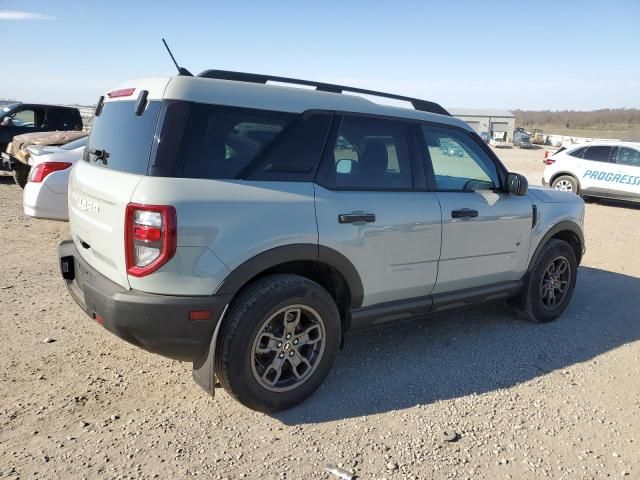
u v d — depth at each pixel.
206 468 2.68
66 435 2.88
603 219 11.60
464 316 5.11
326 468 2.73
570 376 3.91
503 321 5.01
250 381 3.05
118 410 3.15
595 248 8.52
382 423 3.17
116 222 2.84
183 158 2.81
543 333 4.76
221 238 2.84
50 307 4.68
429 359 4.09
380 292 3.63
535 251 4.75
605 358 4.27
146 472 2.62
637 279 6.79
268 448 2.87
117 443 2.83
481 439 3.06
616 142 13.46
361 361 4.00
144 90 3.03
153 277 2.75
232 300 3.01
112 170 3.07
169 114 2.82
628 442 3.10
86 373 3.56
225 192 2.88
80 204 3.39
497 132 73.06
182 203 2.73
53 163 6.65
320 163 3.29
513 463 2.85
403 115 3.81
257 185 3.01
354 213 3.36
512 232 4.45
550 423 3.26
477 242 4.16
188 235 2.75
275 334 3.15
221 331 2.95
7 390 3.28
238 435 2.97
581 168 13.66
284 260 3.08
